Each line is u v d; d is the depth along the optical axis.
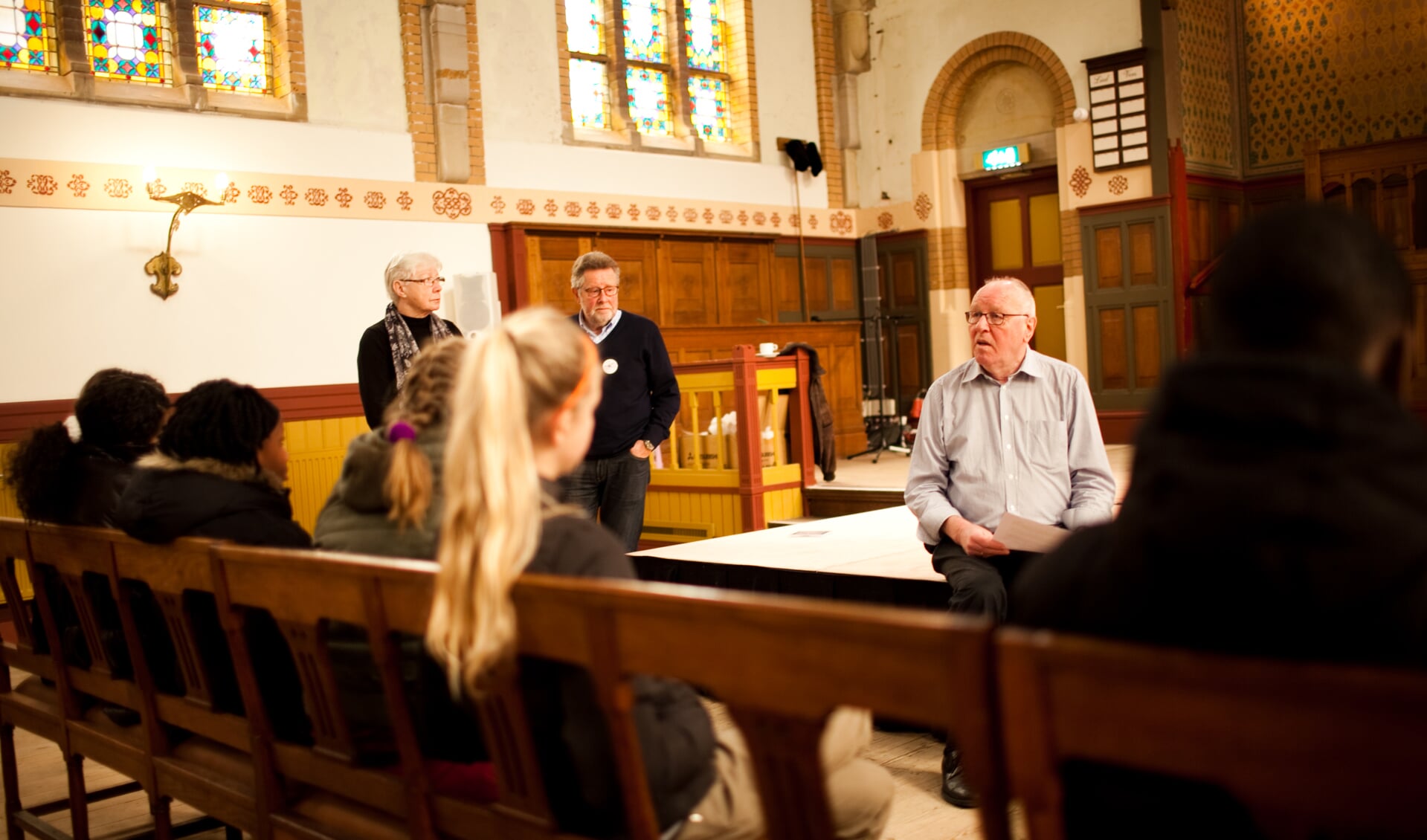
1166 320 9.31
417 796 1.75
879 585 3.69
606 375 4.52
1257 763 0.92
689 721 1.57
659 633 1.35
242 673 2.12
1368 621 0.92
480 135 8.88
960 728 1.09
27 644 3.06
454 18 8.66
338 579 1.81
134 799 3.49
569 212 9.41
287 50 7.92
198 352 7.47
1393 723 0.84
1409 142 7.63
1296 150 9.93
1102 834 1.18
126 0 7.38
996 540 2.84
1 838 3.22
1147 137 9.32
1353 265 1.01
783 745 1.26
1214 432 1.00
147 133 7.30
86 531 2.56
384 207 8.36
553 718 1.63
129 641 2.47
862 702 1.17
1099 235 9.74
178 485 2.26
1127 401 9.62
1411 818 0.84
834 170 11.50
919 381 11.33
